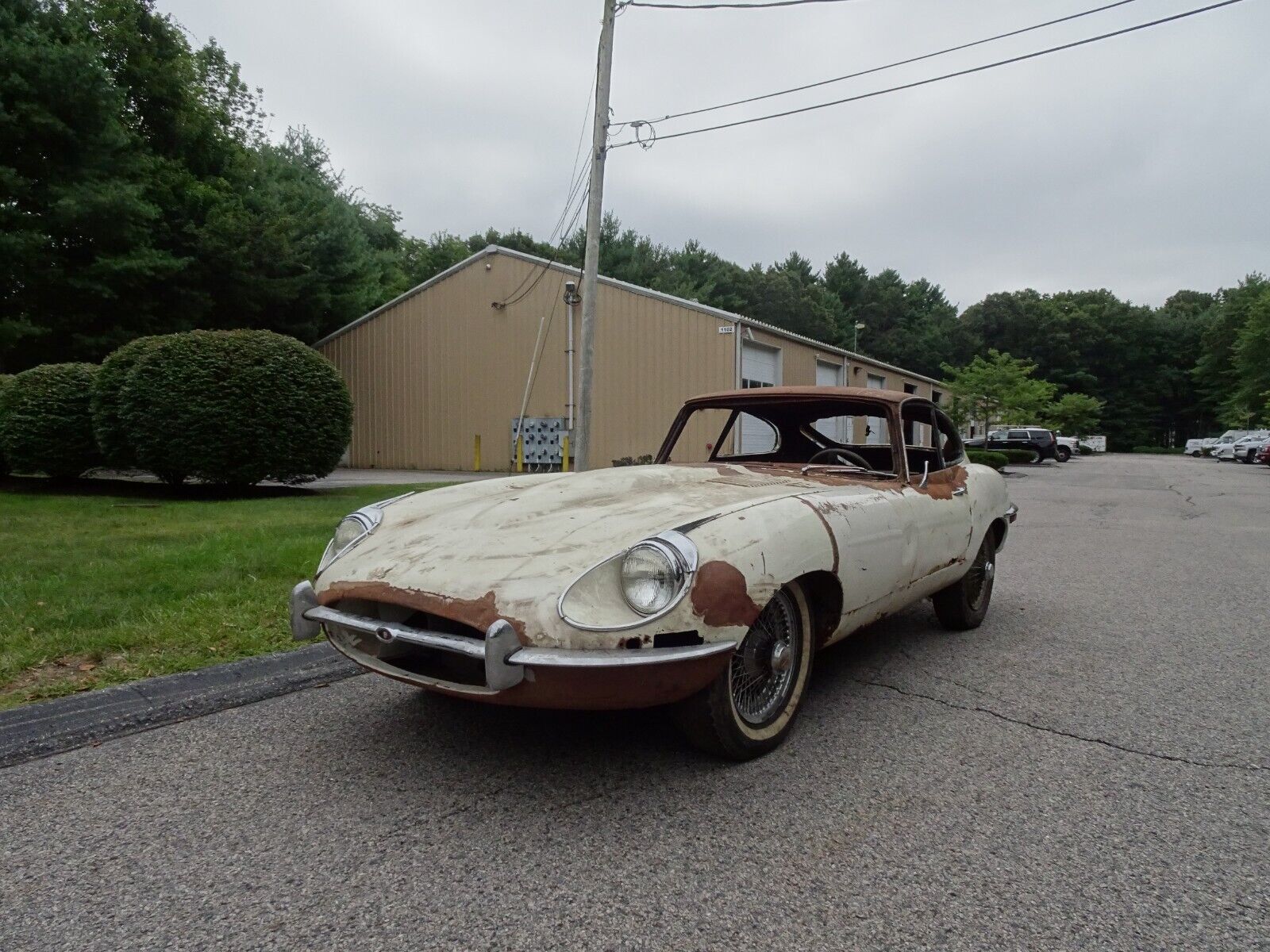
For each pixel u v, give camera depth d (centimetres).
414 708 330
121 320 1958
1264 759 279
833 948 175
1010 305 7075
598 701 227
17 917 189
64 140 1797
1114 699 342
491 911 190
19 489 1137
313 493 1099
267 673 360
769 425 445
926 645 432
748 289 5166
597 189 1059
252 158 2670
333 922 186
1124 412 7138
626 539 246
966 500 414
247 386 1006
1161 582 625
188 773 268
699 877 204
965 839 223
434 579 247
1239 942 177
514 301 1892
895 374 2511
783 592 275
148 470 1068
